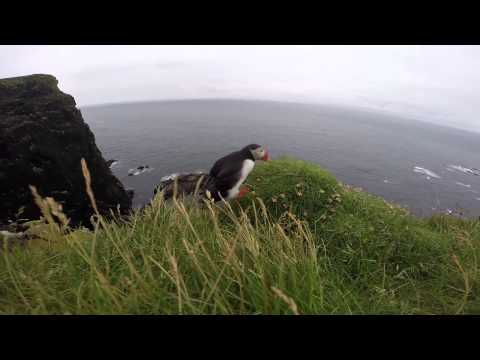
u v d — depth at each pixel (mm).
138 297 2438
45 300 2512
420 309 2980
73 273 2799
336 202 4750
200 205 4551
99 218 2828
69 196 13297
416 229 4582
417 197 32562
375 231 4285
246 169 4797
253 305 2412
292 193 4812
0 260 3082
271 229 3436
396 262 3955
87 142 13984
